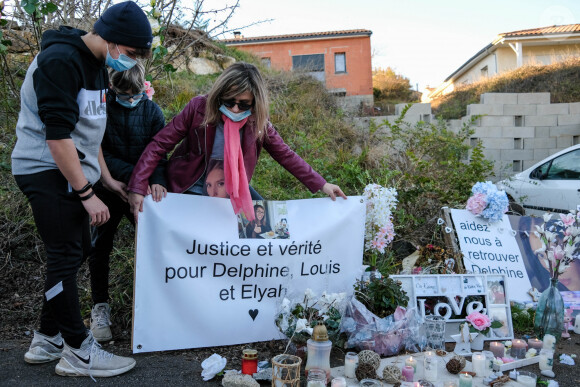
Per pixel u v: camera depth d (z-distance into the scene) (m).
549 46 22.09
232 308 3.24
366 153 7.59
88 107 2.51
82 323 2.67
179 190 3.23
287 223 3.43
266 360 3.03
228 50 13.30
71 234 2.57
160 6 4.74
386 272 4.05
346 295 3.30
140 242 3.03
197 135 3.14
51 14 4.77
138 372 2.79
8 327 3.43
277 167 6.51
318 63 20.05
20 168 2.51
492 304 3.62
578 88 15.87
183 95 8.04
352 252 3.61
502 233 4.45
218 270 3.22
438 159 8.37
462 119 12.63
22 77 5.87
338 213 3.58
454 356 2.97
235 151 3.08
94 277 3.24
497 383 2.77
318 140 8.02
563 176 7.11
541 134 12.34
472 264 4.23
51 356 2.81
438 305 3.49
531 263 4.42
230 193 3.12
